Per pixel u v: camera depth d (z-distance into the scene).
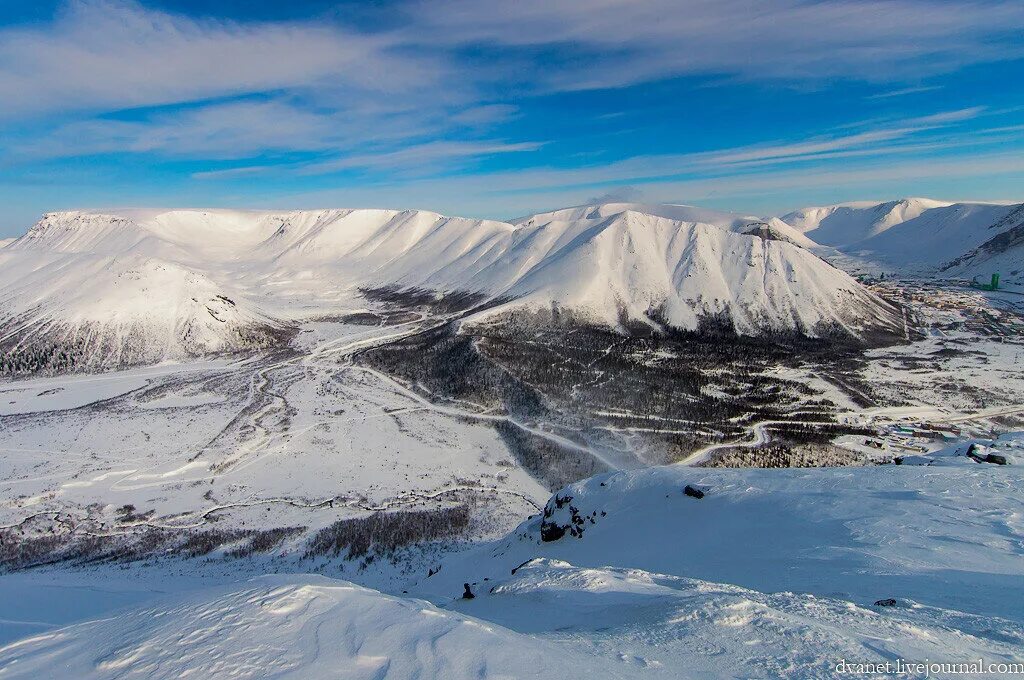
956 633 10.15
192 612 10.66
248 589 11.74
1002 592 12.62
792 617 10.96
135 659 8.93
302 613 10.49
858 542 18.12
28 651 9.55
